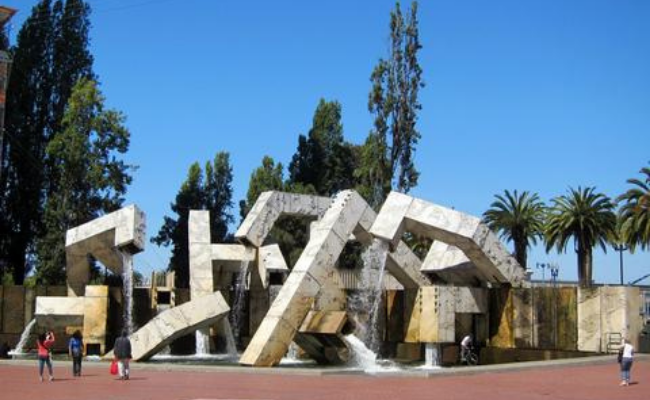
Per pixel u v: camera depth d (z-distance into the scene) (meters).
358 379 22.78
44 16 57.66
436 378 23.16
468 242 33.97
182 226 69.06
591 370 25.92
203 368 25.30
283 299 30.06
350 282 42.78
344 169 66.69
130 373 24.80
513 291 34.81
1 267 56.28
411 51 55.12
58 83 57.28
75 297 35.03
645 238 49.03
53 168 56.44
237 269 43.59
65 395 18.66
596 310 33.06
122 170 54.06
